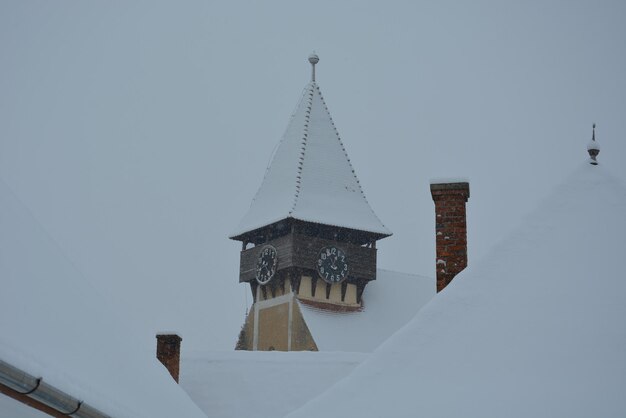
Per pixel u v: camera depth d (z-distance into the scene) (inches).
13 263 910.4
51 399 814.5
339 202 4744.1
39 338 856.9
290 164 4793.3
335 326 4468.5
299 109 4972.9
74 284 1048.8
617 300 956.0
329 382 1989.4
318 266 4527.6
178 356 1978.3
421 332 989.2
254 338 4633.4
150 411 1017.5
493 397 900.0
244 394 1995.6
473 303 994.7
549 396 877.8
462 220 1305.4
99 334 1042.7
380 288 4790.8
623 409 839.1
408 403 928.3
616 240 1010.7
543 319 959.0
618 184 1055.6
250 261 4697.3
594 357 909.8
